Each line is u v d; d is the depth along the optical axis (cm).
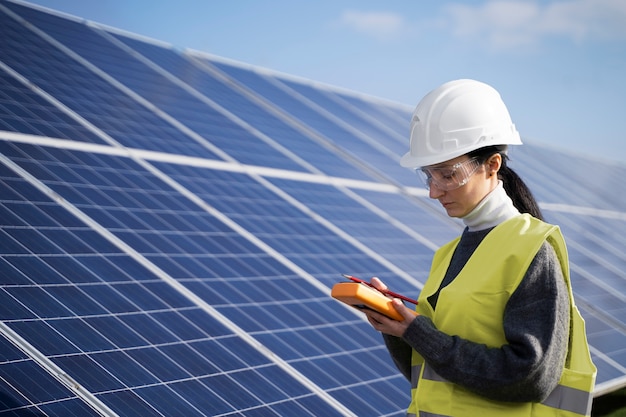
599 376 983
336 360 777
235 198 1027
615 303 1290
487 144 414
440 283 432
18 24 1257
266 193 1089
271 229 989
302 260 948
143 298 714
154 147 1050
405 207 1310
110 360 616
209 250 861
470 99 423
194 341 692
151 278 750
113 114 1091
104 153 956
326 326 833
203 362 670
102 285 700
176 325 701
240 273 846
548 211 1638
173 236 850
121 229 812
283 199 1095
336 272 962
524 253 394
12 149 855
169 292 744
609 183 2227
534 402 393
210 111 1304
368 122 1738
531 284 390
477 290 400
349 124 1642
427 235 1229
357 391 742
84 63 1234
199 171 1051
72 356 598
